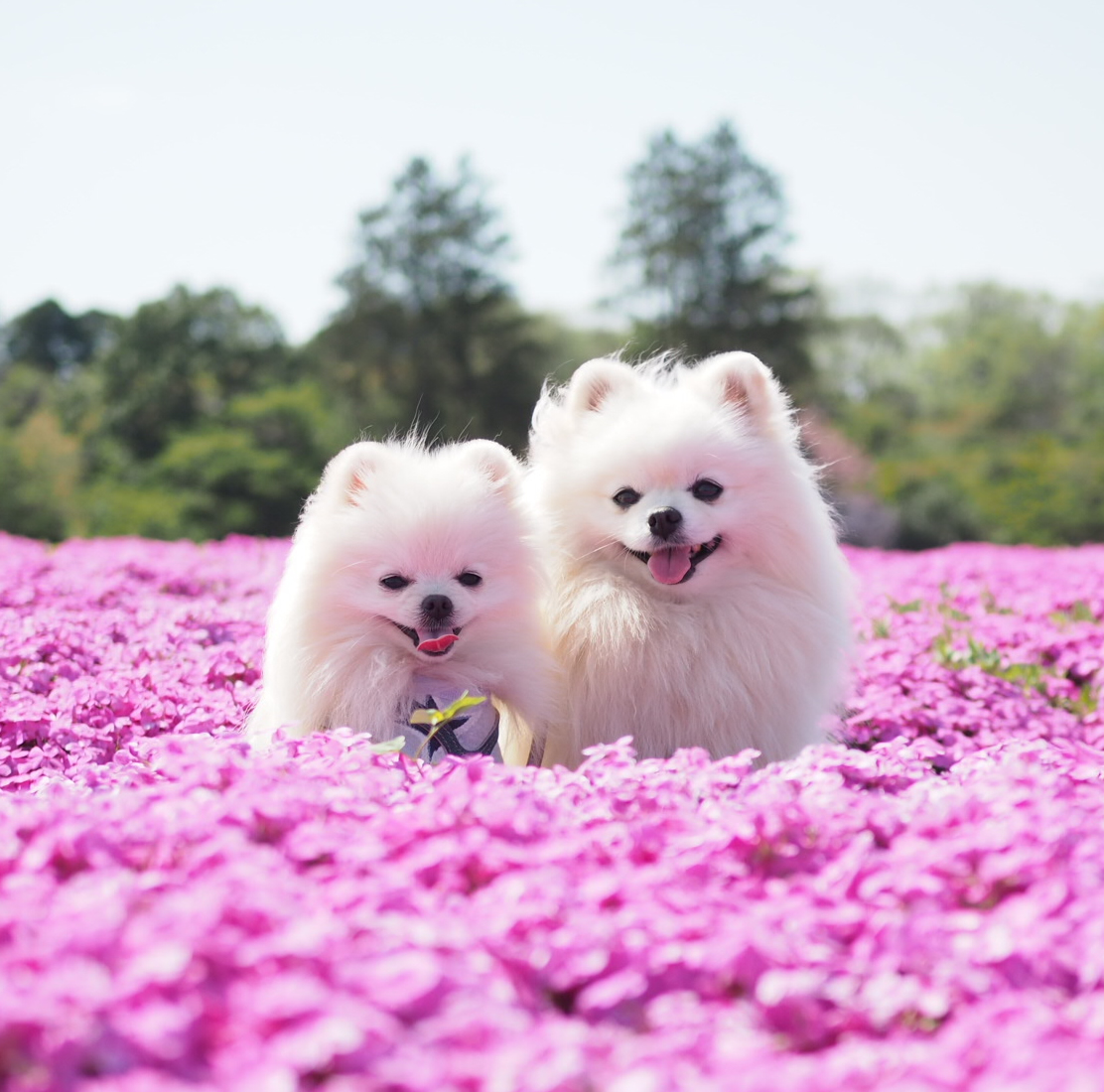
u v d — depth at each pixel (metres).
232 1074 1.71
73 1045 1.73
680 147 48.38
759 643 4.93
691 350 46.28
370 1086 1.70
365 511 4.64
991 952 2.18
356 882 2.37
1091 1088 1.68
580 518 5.10
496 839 2.70
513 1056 1.77
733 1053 1.89
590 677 4.86
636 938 2.19
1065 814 2.71
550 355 51.19
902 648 7.40
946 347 76.88
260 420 48.94
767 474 5.10
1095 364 68.75
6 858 2.52
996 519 49.75
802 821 2.77
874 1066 1.83
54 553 11.30
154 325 55.16
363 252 49.69
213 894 2.15
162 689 5.66
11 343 70.75
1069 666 7.52
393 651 4.60
